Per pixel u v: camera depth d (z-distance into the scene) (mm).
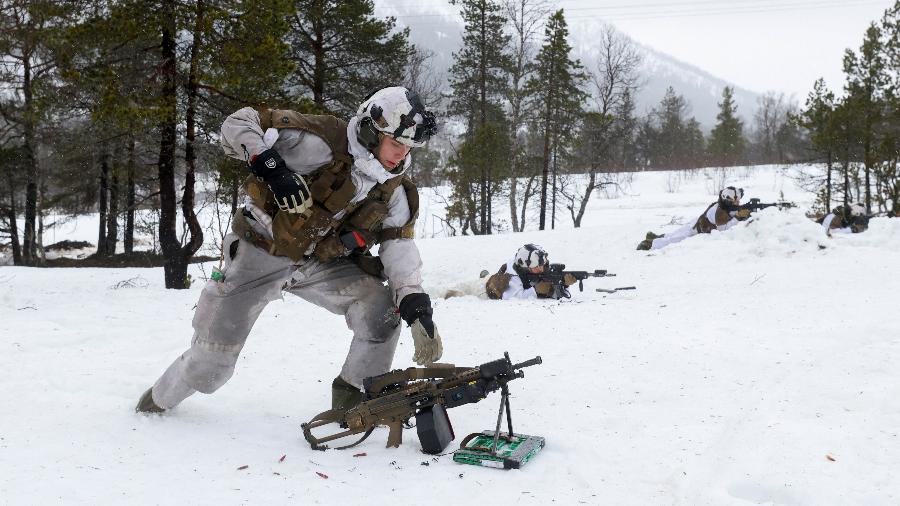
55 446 3453
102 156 25516
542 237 19406
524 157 37688
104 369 5137
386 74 25078
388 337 3900
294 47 23047
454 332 6488
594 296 9758
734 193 14602
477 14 37344
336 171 3350
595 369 5035
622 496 2941
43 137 24375
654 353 5352
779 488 2939
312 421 3672
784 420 3738
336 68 24172
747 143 93875
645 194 52531
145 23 14102
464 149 33656
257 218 3566
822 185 34750
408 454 3461
